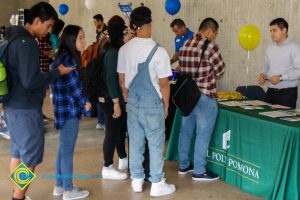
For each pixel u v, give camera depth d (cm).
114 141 349
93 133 530
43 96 253
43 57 609
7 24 1407
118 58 309
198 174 355
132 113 302
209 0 567
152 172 315
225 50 550
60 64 276
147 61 285
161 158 312
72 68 263
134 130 308
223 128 350
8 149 448
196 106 337
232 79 543
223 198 316
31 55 230
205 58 326
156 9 685
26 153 249
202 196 321
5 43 238
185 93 330
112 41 325
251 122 315
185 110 332
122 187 338
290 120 299
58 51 281
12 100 240
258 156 311
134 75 291
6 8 1395
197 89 327
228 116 342
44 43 604
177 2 549
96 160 414
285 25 376
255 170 316
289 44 377
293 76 372
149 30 290
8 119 245
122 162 377
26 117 242
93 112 618
